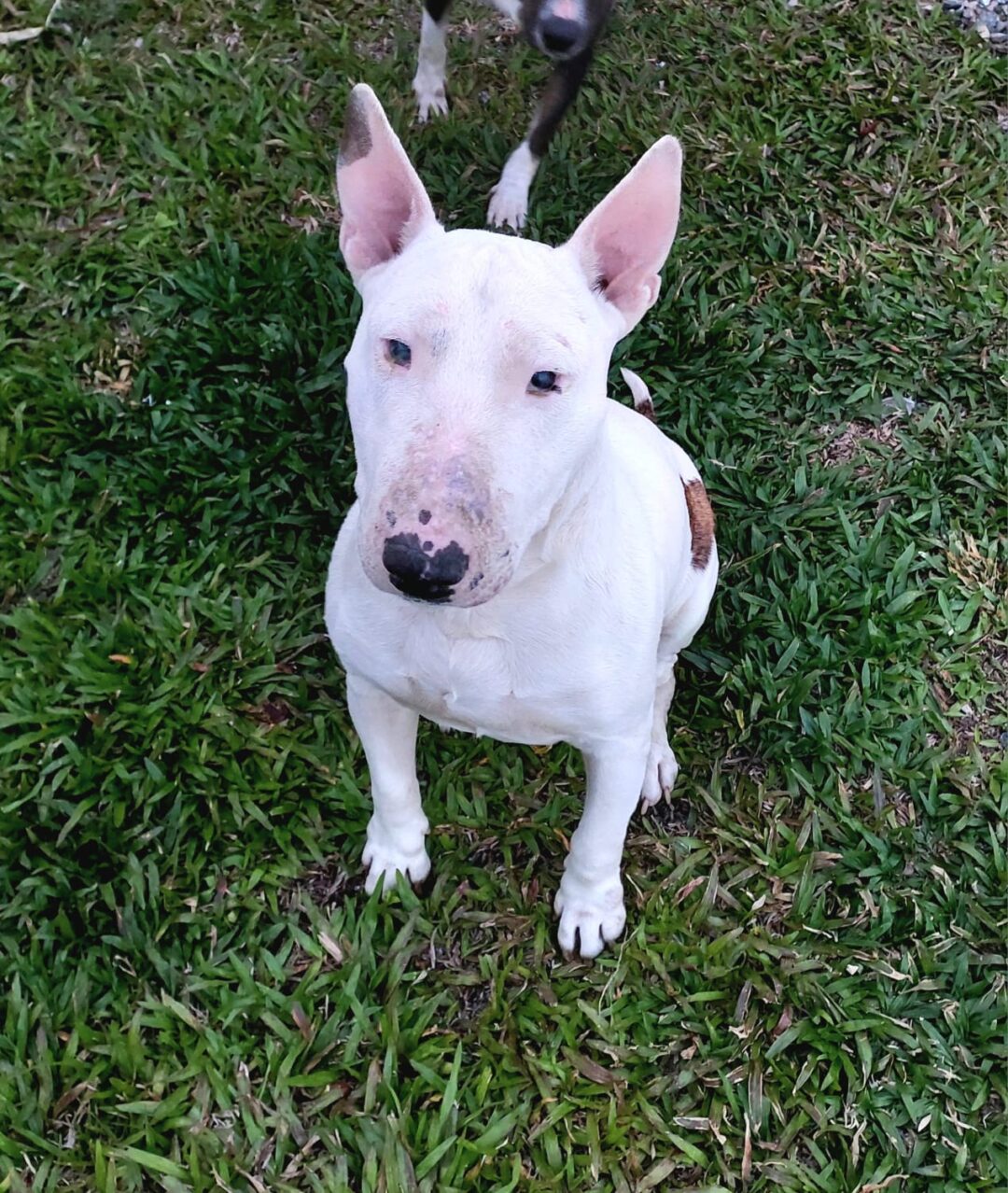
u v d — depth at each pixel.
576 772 1.09
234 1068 0.88
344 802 1.03
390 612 0.74
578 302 0.65
